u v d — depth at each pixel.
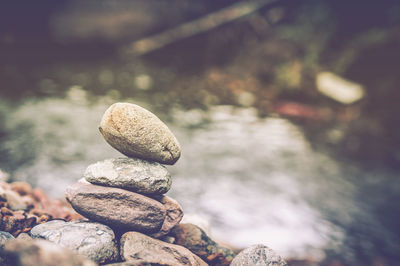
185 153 1.80
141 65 3.74
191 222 0.93
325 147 2.17
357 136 2.44
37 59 3.53
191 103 2.70
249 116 2.56
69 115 2.10
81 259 0.64
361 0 3.55
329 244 1.20
